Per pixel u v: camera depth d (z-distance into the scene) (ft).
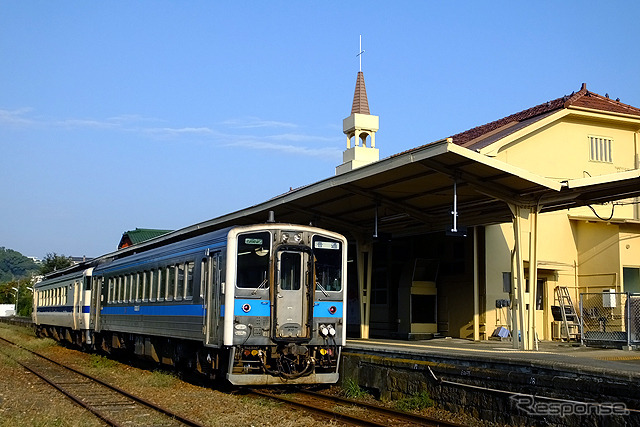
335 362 43.98
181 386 47.67
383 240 54.39
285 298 41.96
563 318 62.23
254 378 40.93
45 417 33.73
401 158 41.52
